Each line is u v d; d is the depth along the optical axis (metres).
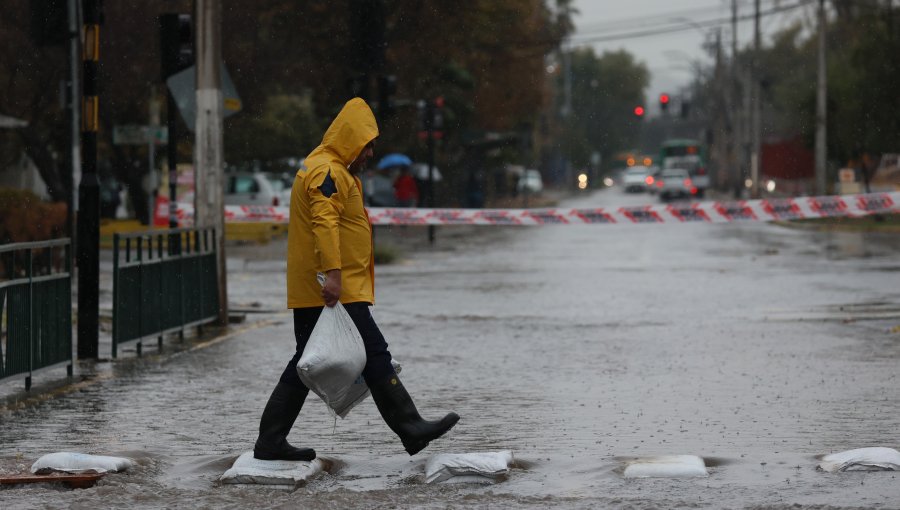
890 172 144.75
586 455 19.70
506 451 19.02
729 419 22.94
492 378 28.69
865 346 33.84
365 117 18.06
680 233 105.88
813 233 104.31
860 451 18.39
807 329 38.06
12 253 26.19
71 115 61.75
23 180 107.31
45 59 78.69
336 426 22.62
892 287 52.59
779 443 20.55
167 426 22.78
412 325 40.34
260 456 18.36
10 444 21.05
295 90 101.88
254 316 44.44
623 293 51.69
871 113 117.50
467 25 90.81
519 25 113.81
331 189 17.58
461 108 121.94
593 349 33.91
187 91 40.84
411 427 18.06
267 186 97.94
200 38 40.56
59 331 28.47
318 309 17.98
